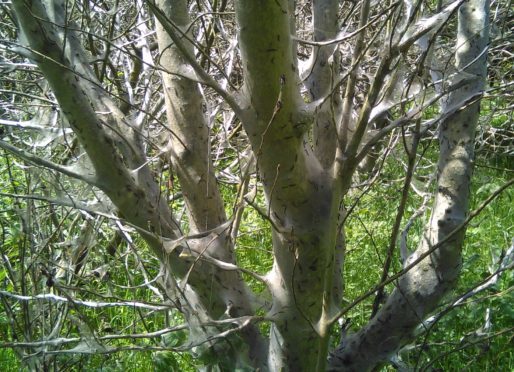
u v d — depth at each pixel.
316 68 2.47
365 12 2.09
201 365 3.02
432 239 2.53
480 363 3.40
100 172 2.35
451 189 2.52
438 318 2.50
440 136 2.59
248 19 1.73
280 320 2.33
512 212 5.42
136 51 2.92
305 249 2.16
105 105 2.56
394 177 5.38
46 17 2.15
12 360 3.54
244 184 2.70
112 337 2.40
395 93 2.53
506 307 3.34
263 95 1.87
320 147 2.42
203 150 2.62
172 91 2.57
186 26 2.51
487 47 2.36
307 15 4.89
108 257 4.14
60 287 2.62
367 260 4.37
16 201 3.54
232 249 2.67
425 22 2.20
